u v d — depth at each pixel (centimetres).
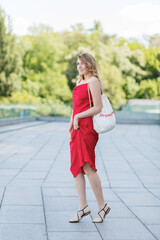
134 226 311
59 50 3678
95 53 3647
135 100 3619
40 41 3716
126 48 3853
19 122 2025
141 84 3938
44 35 3728
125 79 3819
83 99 312
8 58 3325
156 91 3912
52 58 3691
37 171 596
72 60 3559
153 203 394
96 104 305
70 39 3788
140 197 423
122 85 3741
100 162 708
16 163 677
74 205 379
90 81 307
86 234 288
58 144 1015
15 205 374
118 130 1720
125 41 4325
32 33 3875
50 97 3588
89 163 311
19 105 2339
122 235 287
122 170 621
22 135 1284
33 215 340
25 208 364
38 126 1867
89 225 312
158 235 288
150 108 2809
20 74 3475
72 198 410
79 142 310
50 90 3581
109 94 3509
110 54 3684
